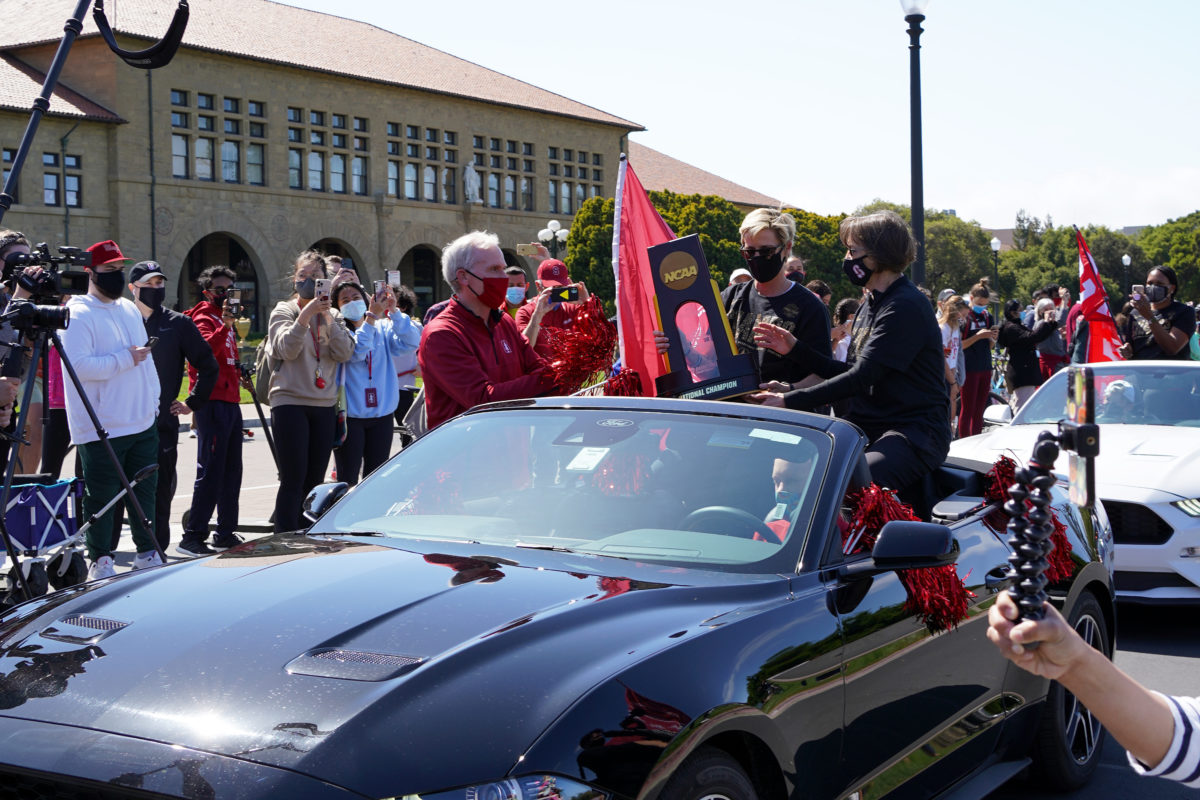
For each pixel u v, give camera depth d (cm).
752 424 392
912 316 498
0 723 258
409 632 277
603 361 537
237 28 5516
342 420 918
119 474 595
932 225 10744
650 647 276
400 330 984
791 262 867
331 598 301
